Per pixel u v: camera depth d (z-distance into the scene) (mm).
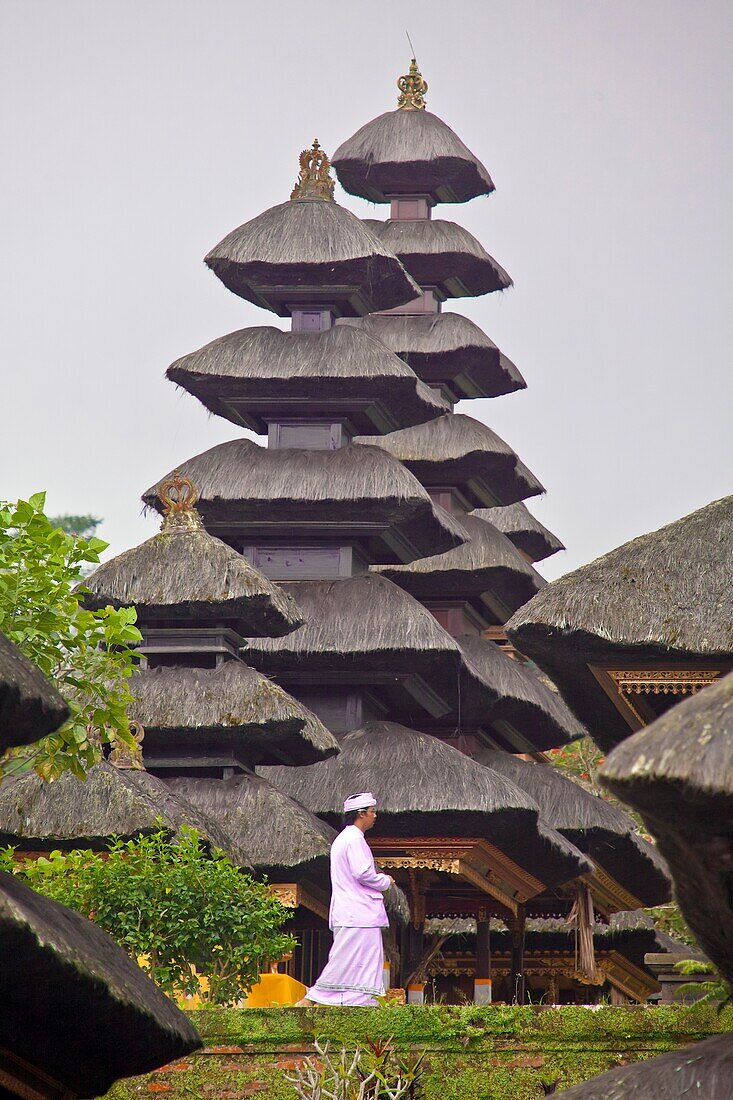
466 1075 29797
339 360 60094
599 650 33750
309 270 61062
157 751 48000
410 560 65000
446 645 56594
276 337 61219
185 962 35375
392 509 58906
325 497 58250
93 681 26594
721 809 14336
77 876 35375
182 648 48062
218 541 49000
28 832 39781
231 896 36188
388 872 57469
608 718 38500
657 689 34312
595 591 33656
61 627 24359
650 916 76875
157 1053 19844
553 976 77562
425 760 54062
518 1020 29984
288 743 48906
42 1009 18297
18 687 16844
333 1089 28156
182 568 47875
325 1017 30453
